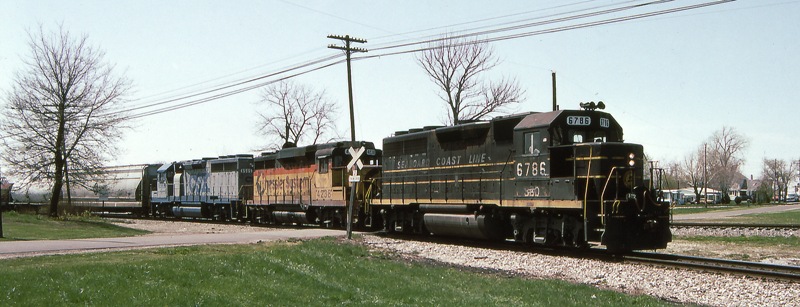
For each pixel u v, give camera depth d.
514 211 21.92
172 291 11.30
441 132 24.45
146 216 51.66
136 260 14.99
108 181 53.34
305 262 15.87
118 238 22.75
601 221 18.41
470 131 23.02
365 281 14.23
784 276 14.81
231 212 40.91
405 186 26.66
